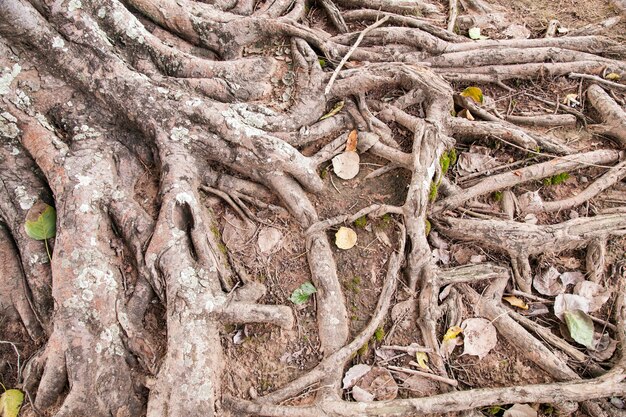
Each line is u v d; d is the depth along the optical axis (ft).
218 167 4.76
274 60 5.13
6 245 4.43
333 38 5.42
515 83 5.67
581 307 4.74
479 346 4.58
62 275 4.17
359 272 4.68
